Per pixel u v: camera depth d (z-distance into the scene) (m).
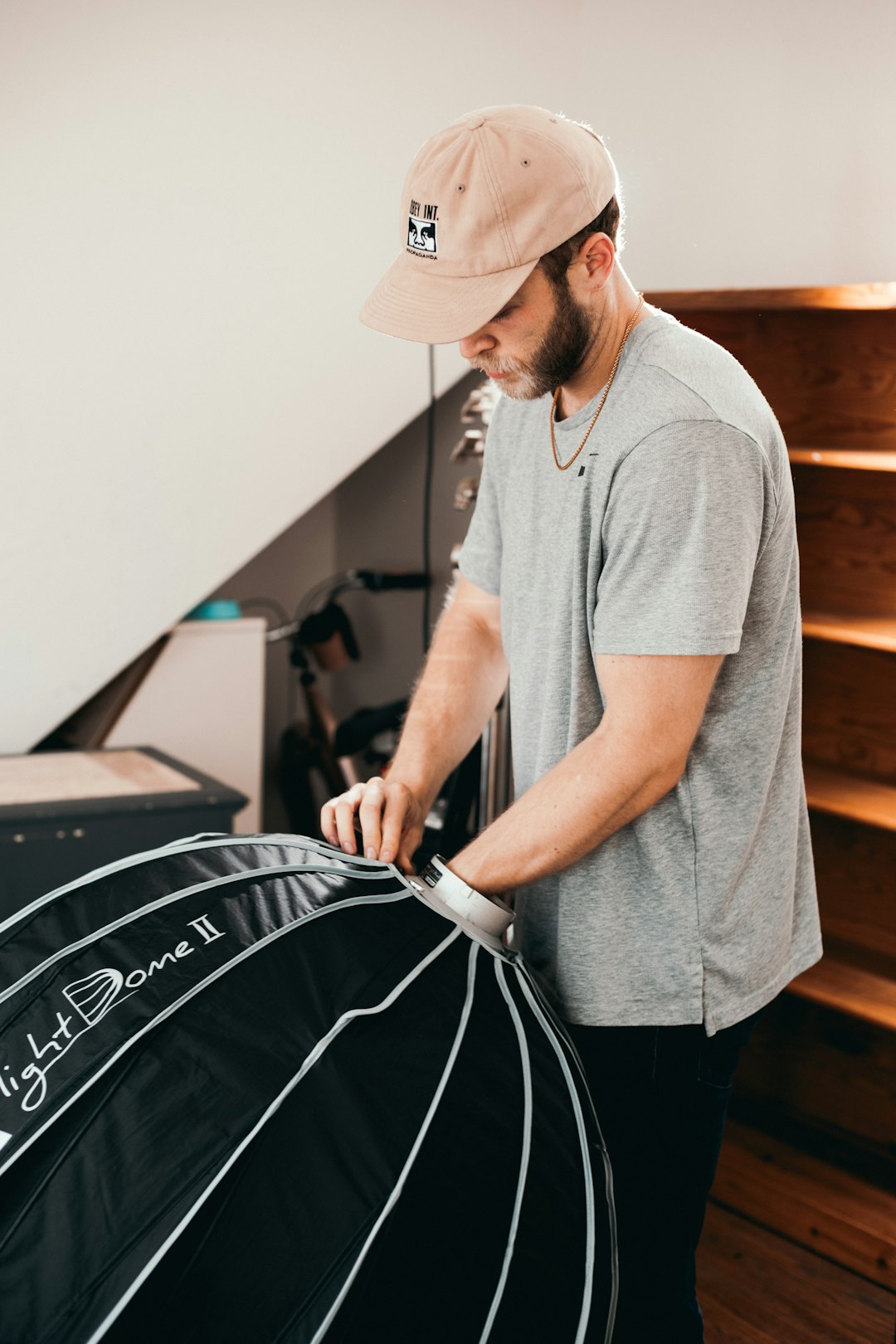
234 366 2.28
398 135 2.29
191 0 2.08
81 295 2.13
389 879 1.11
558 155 1.01
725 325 1.98
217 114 2.15
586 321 1.07
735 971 1.20
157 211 2.15
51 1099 0.87
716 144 2.14
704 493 1.02
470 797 1.85
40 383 2.14
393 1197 0.82
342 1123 0.86
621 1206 1.31
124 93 2.07
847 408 1.91
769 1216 1.87
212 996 0.93
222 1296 0.78
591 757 1.09
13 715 2.30
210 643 2.53
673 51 2.18
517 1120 0.92
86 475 2.21
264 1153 0.83
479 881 1.12
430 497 2.85
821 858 2.06
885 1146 1.98
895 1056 1.96
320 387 2.36
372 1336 0.79
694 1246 1.35
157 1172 0.82
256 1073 0.88
